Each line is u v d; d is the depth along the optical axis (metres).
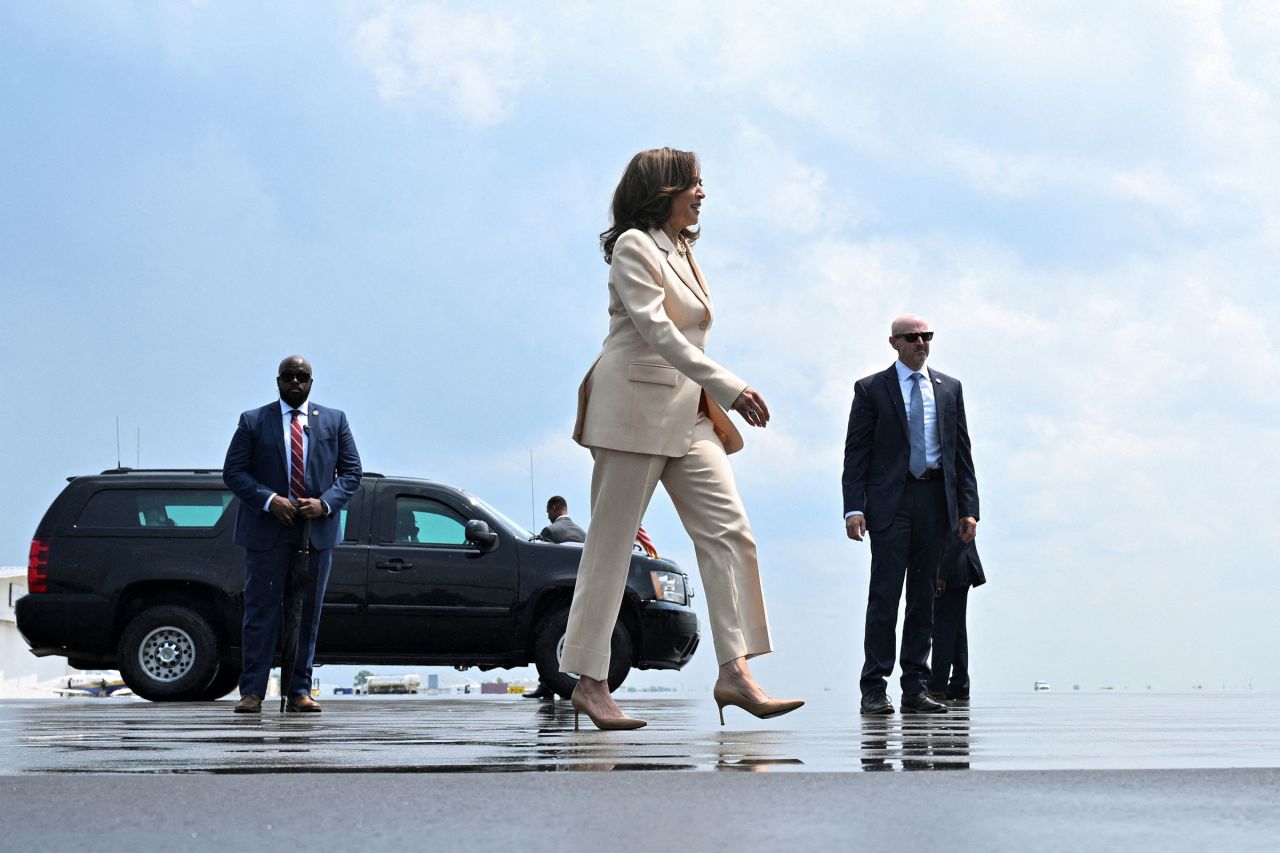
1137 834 1.65
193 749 3.23
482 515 9.86
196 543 9.77
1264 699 10.06
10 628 35.56
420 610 9.63
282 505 6.82
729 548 4.19
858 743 3.38
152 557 9.74
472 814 1.84
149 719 5.55
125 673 9.66
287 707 6.92
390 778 2.28
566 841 1.61
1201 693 11.84
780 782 2.19
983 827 1.70
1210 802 1.95
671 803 1.93
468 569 9.70
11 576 34.78
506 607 9.68
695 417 4.21
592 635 4.12
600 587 4.14
